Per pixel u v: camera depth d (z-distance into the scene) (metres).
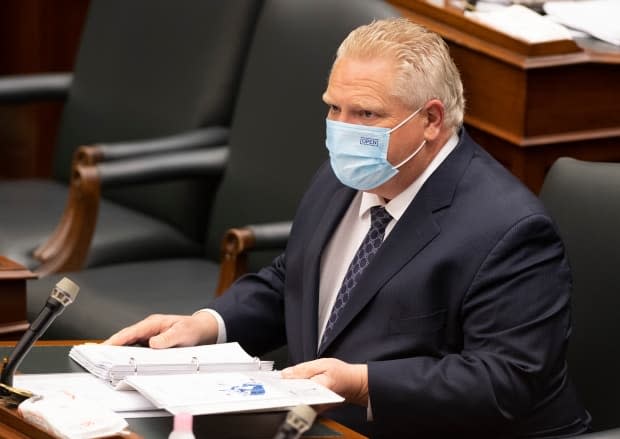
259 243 12.26
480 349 8.94
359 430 9.34
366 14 13.12
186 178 14.27
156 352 8.90
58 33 21.45
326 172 10.46
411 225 9.31
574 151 12.73
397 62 9.19
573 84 12.54
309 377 8.53
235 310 10.22
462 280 9.06
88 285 13.41
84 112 16.44
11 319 12.38
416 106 9.23
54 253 13.89
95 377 8.52
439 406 8.76
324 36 13.44
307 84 13.52
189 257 14.95
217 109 14.86
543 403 9.12
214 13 15.11
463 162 9.44
